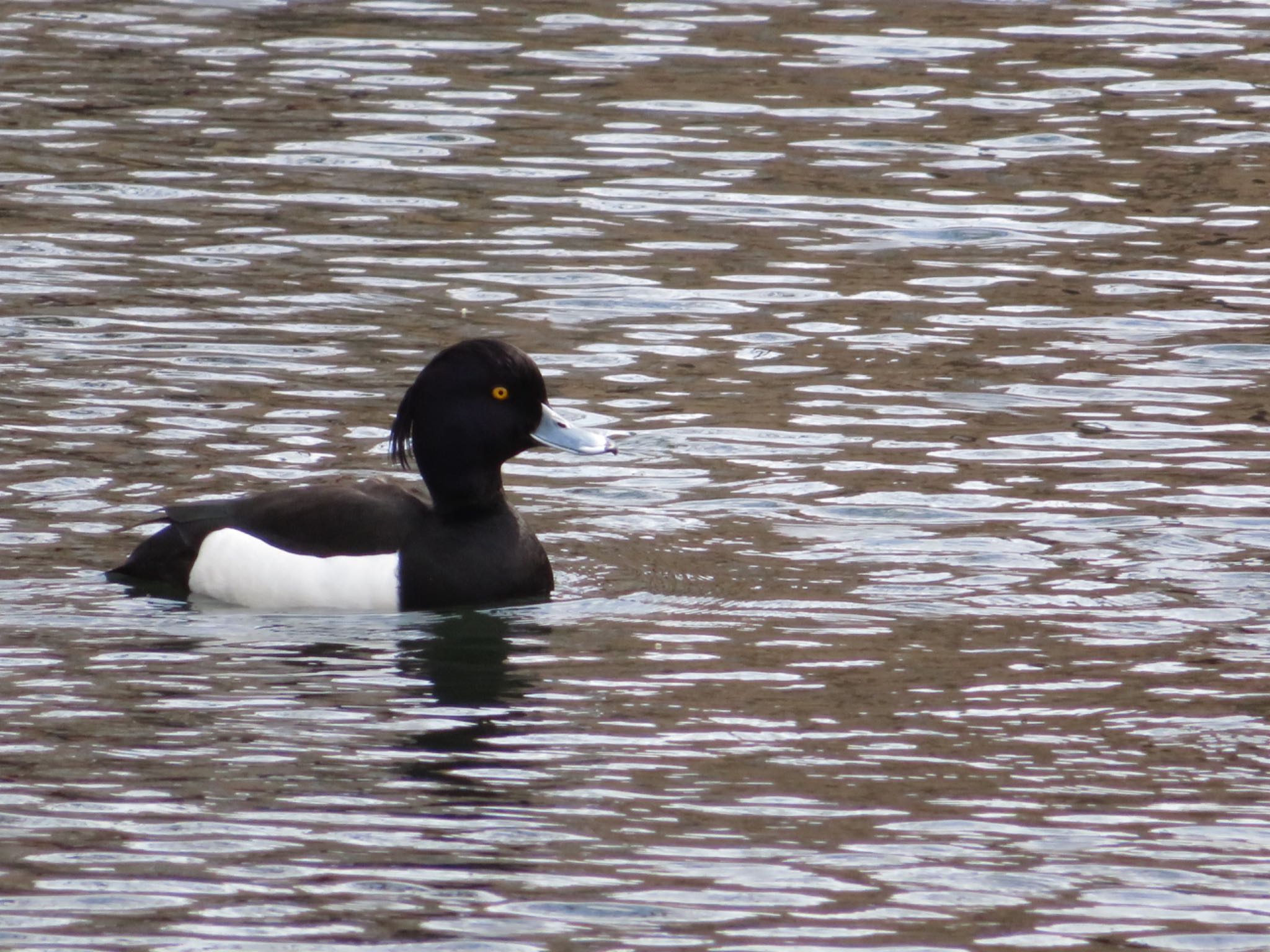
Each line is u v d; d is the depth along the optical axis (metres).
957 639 11.12
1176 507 13.03
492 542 11.77
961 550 12.41
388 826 8.91
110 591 11.70
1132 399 14.95
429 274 17.47
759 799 9.23
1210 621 11.37
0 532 12.35
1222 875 8.59
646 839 8.84
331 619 11.45
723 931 8.11
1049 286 17.38
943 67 23.02
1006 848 8.81
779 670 10.71
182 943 7.96
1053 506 13.08
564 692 10.41
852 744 9.81
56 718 9.97
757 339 16.20
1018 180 19.91
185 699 10.23
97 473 13.30
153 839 8.77
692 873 8.56
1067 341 16.17
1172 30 24.41
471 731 9.92
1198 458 13.85
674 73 22.78
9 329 15.95
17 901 8.25
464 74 22.69
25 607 11.38
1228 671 10.69
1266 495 13.22
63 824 8.88
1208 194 19.58
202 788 9.25
